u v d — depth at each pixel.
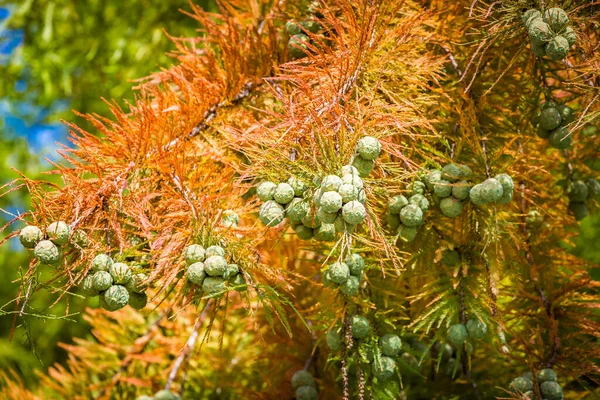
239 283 1.58
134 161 1.70
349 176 1.50
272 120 1.76
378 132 1.63
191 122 1.80
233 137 1.72
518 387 1.78
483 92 1.85
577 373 1.82
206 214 1.57
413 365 1.88
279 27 1.98
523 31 1.71
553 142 1.76
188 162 1.74
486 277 1.74
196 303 1.57
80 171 1.69
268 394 1.99
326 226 1.58
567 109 1.75
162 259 1.56
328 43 1.85
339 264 1.63
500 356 1.90
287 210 1.55
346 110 1.62
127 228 1.67
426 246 1.78
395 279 1.81
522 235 1.89
